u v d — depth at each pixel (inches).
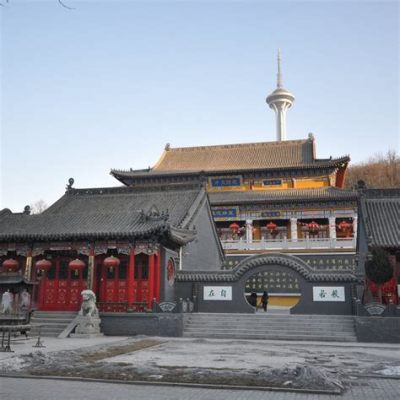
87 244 1310.3
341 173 2664.9
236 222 2487.7
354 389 505.0
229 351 830.5
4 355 754.8
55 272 1376.7
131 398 459.5
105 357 735.7
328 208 2325.3
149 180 2623.0
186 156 2928.2
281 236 2476.6
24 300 1153.4
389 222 1295.5
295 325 1125.7
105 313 1199.6
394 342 1027.3
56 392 484.4
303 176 2492.6
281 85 4106.8
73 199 1662.2
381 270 1123.9
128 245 1275.8
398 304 1193.4
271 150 2815.0
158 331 1151.0
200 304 1298.0
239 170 2491.4
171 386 519.2
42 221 1444.4
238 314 1197.7
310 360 721.0
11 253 1427.2
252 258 1280.8
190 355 768.9
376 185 4379.9
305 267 1230.3
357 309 1089.4
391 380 557.0
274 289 1966.0
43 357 700.7
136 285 1285.7
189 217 1451.8
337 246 2110.0
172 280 1326.3
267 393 485.1
